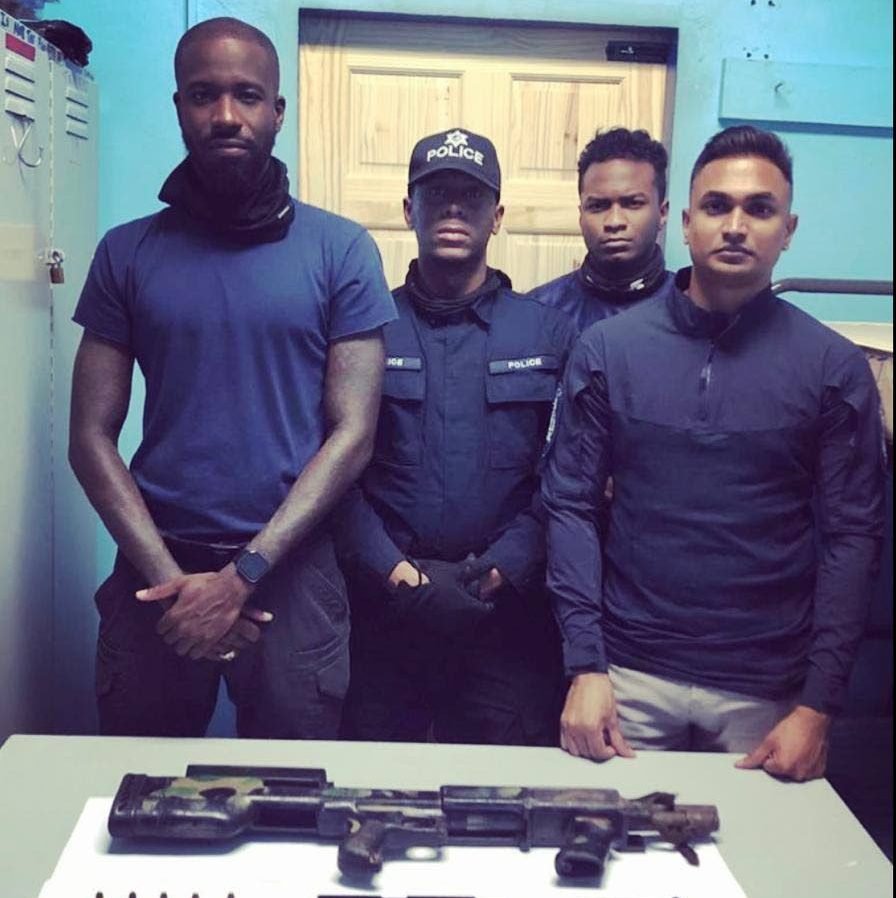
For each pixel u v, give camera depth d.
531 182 2.50
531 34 2.44
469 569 1.71
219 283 1.51
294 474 1.56
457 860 1.01
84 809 1.10
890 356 1.75
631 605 1.48
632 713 1.48
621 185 1.90
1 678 1.71
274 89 1.52
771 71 2.38
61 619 2.05
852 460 1.38
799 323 1.41
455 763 1.25
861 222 2.48
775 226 1.36
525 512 1.78
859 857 1.07
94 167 2.21
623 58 2.46
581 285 2.01
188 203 1.53
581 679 1.38
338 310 1.56
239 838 1.04
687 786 1.22
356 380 1.57
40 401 1.87
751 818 1.14
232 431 1.53
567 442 1.50
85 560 2.23
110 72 2.26
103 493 1.52
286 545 1.49
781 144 1.38
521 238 2.53
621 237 1.92
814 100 2.39
